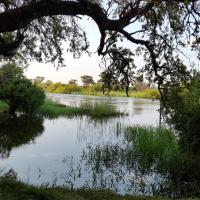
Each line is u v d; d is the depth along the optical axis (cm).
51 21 902
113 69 843
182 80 840
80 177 1202
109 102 6334
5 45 749
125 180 1196
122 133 2298
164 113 905
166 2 760
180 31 791
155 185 1154
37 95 2895
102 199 761
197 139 1320
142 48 838
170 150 1438
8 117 2800
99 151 1584
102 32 678
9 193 628
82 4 641
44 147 1761
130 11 669
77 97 8544
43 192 680
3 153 1584
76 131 2402
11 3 738
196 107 1305
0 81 2702
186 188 1133
